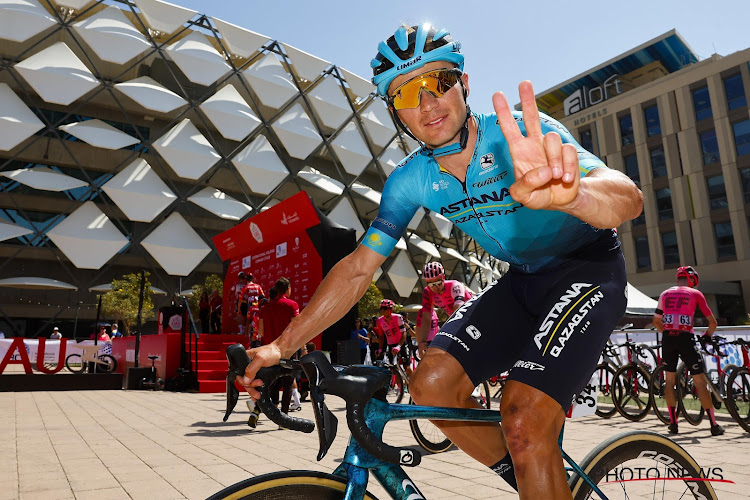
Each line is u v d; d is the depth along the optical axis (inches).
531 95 33.8
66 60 1223.5
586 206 34.4
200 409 293.3
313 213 527.8
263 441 187.5
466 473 137.9
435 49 53.5
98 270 1355.8
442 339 60.6
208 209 1374.3
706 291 1353.3
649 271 1546.5
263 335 259.1
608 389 284.7
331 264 533.6
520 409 44.9
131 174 1309.1
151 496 115.9
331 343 482.6
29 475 135.3
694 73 1510.8
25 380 426.3
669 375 212.8
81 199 1312.7
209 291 1257.4
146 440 189.6
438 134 55.5
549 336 49.5
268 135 1545.3
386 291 1628.9
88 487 123.3
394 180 66.2
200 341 523.5
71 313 1306.6
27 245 1288.1
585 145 1738.4
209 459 155.6
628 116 1642.5
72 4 1258.6
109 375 455.2
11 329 1275.8
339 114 1609.3
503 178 57.8
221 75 1400.1
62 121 1304.1
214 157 1374.3
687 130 1509.6
